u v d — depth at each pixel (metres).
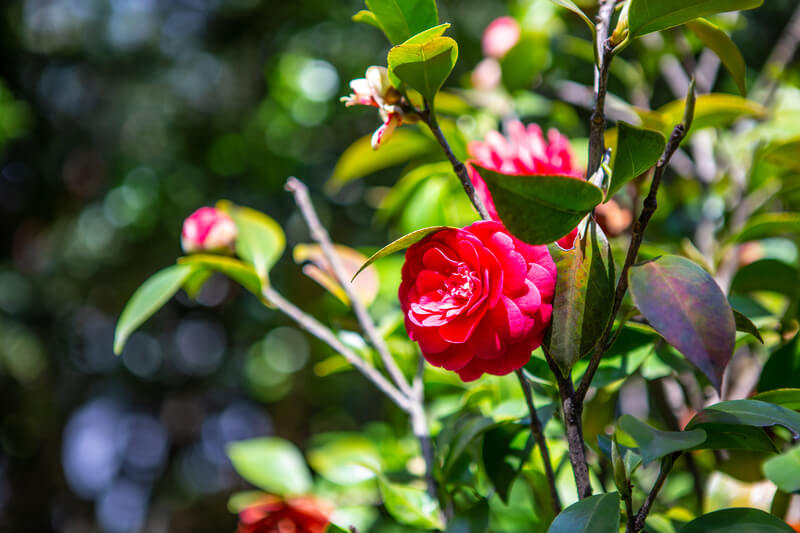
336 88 2.45
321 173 2.58
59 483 3.25
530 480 0.86
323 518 0.90
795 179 0.94
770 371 0.79
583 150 1.10
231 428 3.30
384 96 0.69
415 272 0.67
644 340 0.76
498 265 0.64
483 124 1.17
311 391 2.86
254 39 2.82
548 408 0.78
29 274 2.97
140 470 3.39
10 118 2.63
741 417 0.64
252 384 2.96
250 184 2.68
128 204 2.71
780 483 0.73
